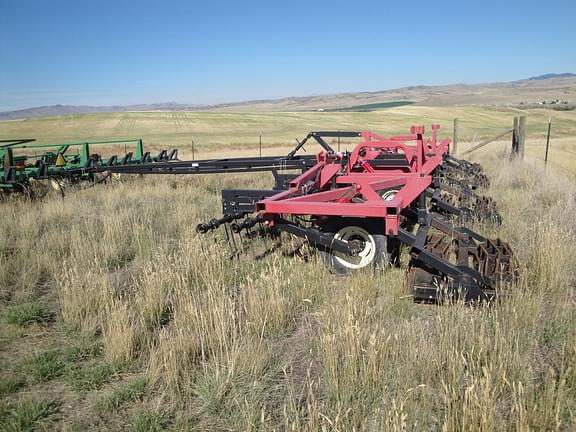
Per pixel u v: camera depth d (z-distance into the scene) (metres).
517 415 3.22
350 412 3.36
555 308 4.94
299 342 4.54
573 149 27.33
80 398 3.72
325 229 6.31
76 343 4.54
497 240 6.30
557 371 3.79
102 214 9.69
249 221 6.45
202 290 5.76
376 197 6.88
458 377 3.53
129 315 4.86
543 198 10.62
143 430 3.32
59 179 13.01
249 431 3.22
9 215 9.39
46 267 6.63
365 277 5.64
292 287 5.56
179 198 11.43
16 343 4.62
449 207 8.55
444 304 4.85
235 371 3.88
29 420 3.43
